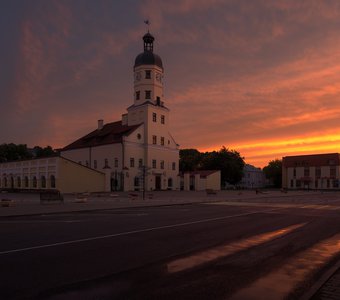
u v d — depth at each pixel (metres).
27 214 20.44
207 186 79.12
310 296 5.88
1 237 11.90
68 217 19.16
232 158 98.56
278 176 134.38
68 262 8.36
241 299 5.95
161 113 75.06
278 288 6.55
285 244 11.01
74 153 80.00
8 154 100.12
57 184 56.47
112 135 73.94
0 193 57.34
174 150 77.56
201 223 16.16
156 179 72.94
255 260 8.80
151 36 77.19
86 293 6.18
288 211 23.48
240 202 34.75
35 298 5.93
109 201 34.25
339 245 10.90
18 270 7.62
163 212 22.50
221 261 8.65
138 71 75.25
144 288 6.49
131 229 13.99
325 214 21.31
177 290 6.38
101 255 9.14
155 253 9.45
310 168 112.06
